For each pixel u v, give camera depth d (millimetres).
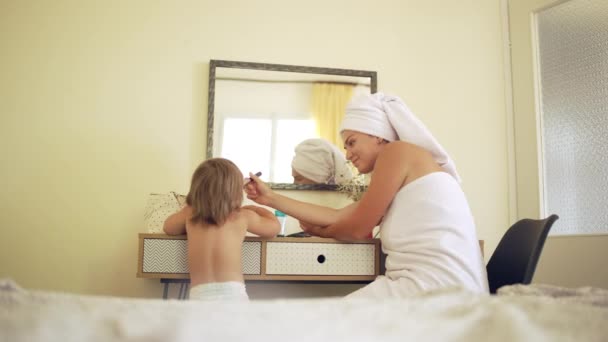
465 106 2914
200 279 1938
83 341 633
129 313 689
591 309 764
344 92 2820
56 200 2592
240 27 2812
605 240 2436
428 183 1749
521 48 2900
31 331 624
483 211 2854
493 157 2898
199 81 2748
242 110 2740
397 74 2891
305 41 2848
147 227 2432
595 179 2521
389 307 733
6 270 2531
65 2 2711
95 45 2705
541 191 2754
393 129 2031
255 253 2217
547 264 2686
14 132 2607
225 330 641
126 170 2646
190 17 2783
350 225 1907
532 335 660
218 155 2697
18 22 2670
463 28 2969
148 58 2729
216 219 1985
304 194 2746
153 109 2699
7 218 2559
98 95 2674
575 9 2678
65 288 2553
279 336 640
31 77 2646
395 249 1744
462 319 706
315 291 2719
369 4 2920
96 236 2594
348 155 2090
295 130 2764
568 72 2686
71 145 2631
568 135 2662
